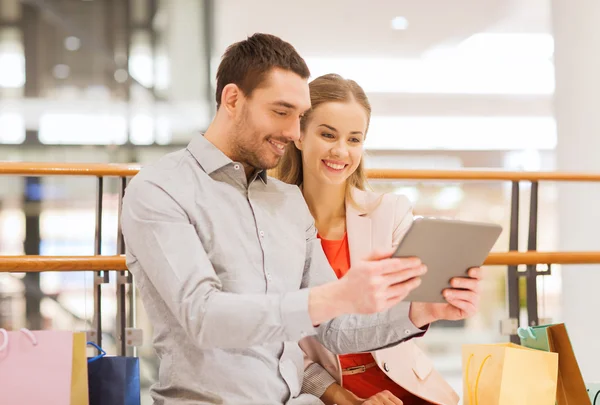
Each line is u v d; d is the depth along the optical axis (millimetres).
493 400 1743
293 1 6953
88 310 2221
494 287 2621
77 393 1582
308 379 1862
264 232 1622
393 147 8344
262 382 1525
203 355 1508
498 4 6938
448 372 2891
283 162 2107
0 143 7148
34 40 7230
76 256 2186
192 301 1402
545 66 8250
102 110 7254
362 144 1976
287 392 1567
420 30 7570
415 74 8289
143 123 7328
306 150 1963
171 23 7301
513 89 8398
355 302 1334
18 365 1542
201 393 1500
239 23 7352
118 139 7285
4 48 7180
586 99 4398
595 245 4238
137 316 2234
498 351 1751
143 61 7305
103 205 2320
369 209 2045
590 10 4363
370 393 1906
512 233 2707
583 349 3943
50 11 7234
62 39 7254
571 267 4066
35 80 7227
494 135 8453
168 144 7316
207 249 1561
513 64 8273
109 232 2322
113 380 1705
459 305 1493
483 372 1790
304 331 1375
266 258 1606
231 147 1613
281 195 1713
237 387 1505
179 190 1556
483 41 7934
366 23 7406
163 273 1447
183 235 1478
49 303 2482
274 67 1555
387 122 8352
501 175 2646
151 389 1573
